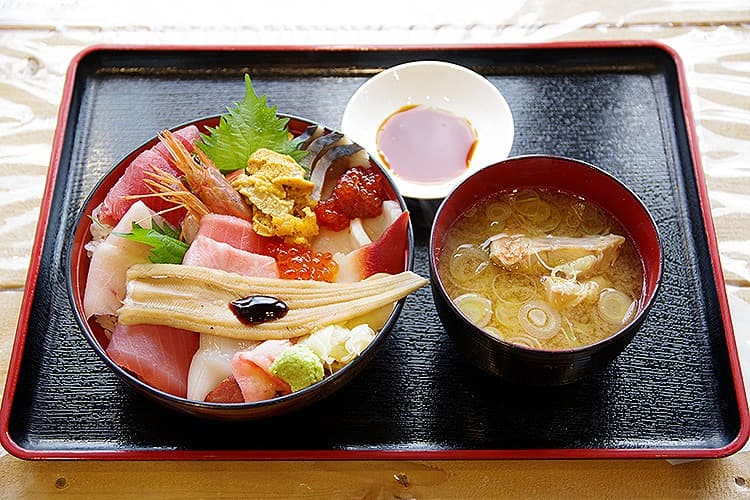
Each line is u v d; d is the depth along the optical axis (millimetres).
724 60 731
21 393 589
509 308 576
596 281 580
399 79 697
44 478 569
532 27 753
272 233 588
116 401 587
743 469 570
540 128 689
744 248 648
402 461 573
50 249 639
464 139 685
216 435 574
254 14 764
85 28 754
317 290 563
